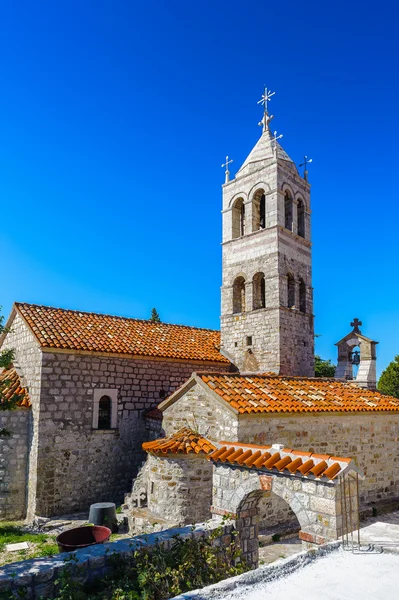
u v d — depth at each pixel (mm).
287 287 25078
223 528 9664
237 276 26312
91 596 7363
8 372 20422
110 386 20047
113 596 7203
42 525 16234
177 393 17062
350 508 8234
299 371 24625
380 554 7156
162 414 18859
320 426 16500
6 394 18266
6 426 17938
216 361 24078
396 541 7539
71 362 19031
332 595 5758
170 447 14820
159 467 15242
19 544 14125
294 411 15430
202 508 14609
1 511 17375
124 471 19953
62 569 7582
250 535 10219
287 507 15164
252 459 9781
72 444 18531
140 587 7633
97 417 19438
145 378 21344
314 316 26516
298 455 9172
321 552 7195
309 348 25703
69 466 18328
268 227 25078
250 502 10289
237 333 25594
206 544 9070
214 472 10820
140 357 20906
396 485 18922
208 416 15797
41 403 17953
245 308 25594
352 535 7820
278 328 23719
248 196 26688
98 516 15484
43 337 18594
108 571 8102
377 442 18469
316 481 8391
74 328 20844
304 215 27297
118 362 20469
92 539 11430
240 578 6203
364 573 6449
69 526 16297
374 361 22734
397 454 19234
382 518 16734
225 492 10406
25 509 17750
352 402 18203
